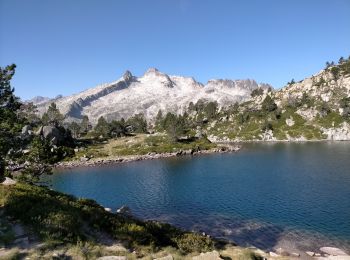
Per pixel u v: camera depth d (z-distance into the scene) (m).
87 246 19.27
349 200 50.75
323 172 76.81
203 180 75.56
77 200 30.92
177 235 29.05
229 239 37.19
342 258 30.08
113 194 65.56
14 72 30.59
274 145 171.38
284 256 31.08
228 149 153.00
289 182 67.12
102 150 151.50
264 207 49.62
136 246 22.25
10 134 31.86
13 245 17.47
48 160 38.50
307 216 44.06
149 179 81.31
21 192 25.58
